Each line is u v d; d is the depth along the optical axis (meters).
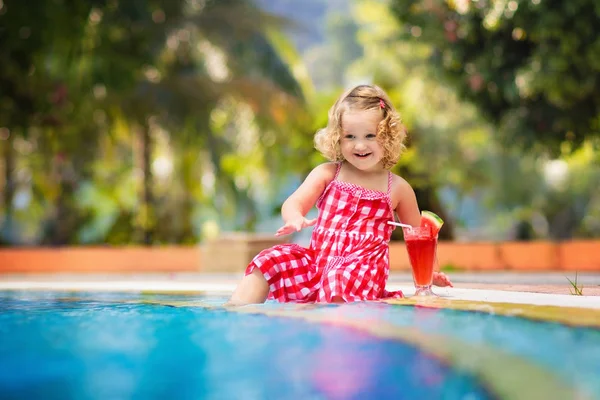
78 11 11.62
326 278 2.88
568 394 1.16
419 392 1.17
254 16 17.17
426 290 2.84
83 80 12.85
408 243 2.87
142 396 1.16
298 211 2.98
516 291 3.03
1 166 17.02
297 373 1.30
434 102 17.53
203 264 9.71
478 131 19.81
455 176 21.70
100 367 1.38
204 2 17.03
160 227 15.69
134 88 13.97
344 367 1.35
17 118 11.65
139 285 4.41
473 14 8.99
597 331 1.66
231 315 2.12
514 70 8.99
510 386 1.20
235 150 18.33
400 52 16.84
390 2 9.91
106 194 18.39
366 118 2.94
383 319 1.92
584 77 8.43
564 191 24.81
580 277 6.39
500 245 9.95
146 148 15.44
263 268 2.83
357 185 3.05
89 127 14.77
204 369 1.34
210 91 15.98
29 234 19.06
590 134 9.75
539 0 8.02
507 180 23.69
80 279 7.40
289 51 19.02
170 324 1.92
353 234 2.98
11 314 2.30
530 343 1.54
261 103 16.56
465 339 1.59
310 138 12.88
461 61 9.45
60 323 1.99
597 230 24.67
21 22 10.97
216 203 18.69
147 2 14.07
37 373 1.33
